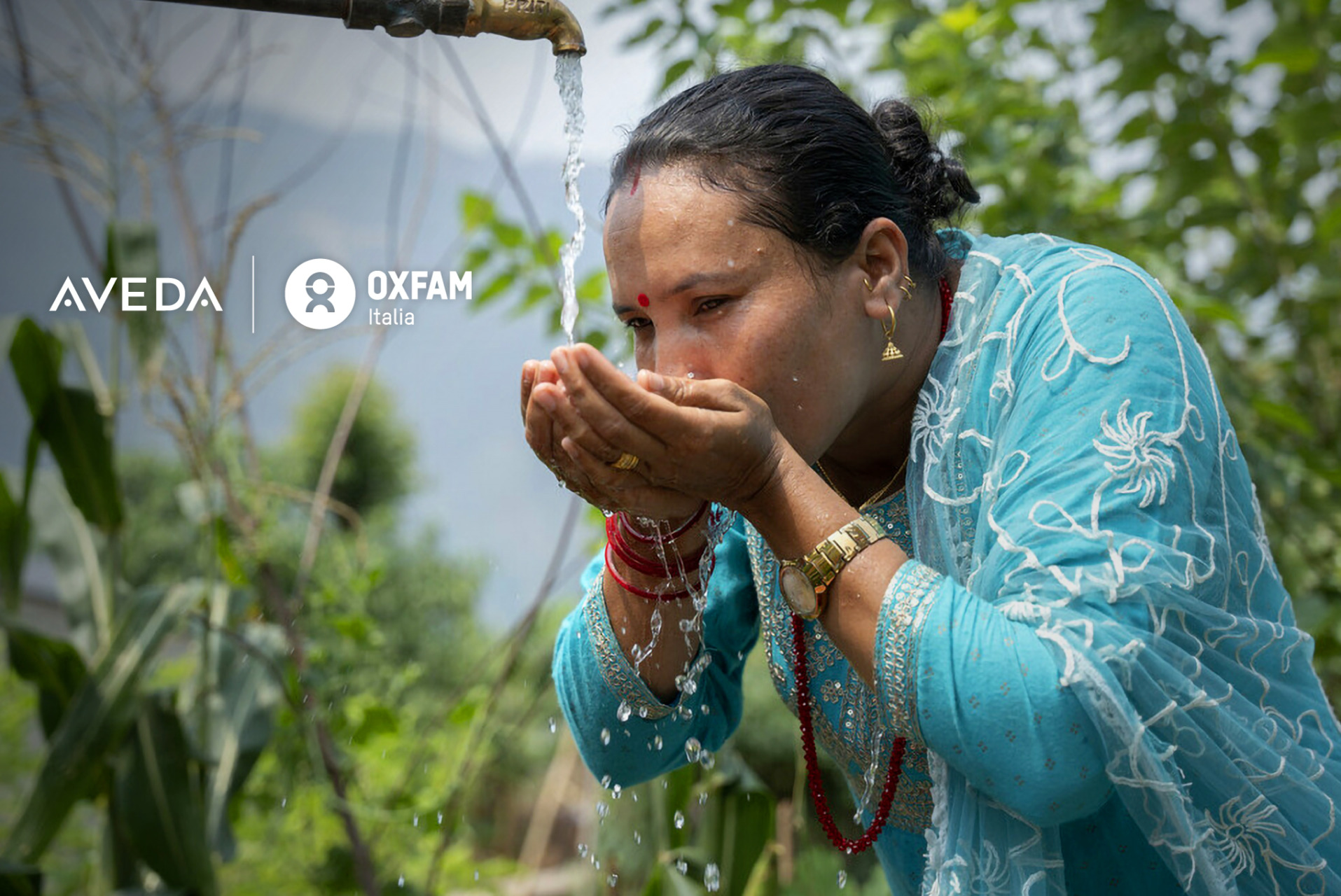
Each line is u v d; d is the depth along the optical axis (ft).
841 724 4.03
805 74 3.66
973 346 3.62
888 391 3.79
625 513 3.77
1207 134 8.40
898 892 4.40
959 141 7.79
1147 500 3.21
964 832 3.42
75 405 7.63
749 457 3.21
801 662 4.05
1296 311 8.80
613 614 4.06
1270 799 3.44
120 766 7.36
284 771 7.86
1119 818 3.65
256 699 7.72
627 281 3.43
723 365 3.36
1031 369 3.48
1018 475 3.35
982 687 3.07
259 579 7.73
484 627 15.81
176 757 7.34
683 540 3.79
